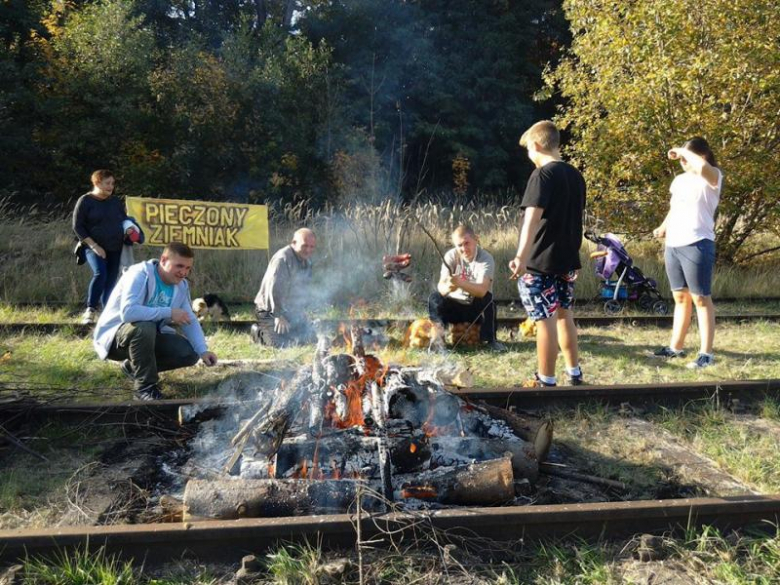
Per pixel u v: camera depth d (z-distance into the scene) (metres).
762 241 14.75
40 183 20.88
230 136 22.73
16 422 5.04
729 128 12.18
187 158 21.47
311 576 3.09
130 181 20.83
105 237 8.62
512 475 3.87
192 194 22.12
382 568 3.24
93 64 21.00
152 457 4.61
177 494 4.08
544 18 31.69
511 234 13.20
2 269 11.10
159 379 6.25
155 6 27.62
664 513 3.54
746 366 6.96
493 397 5.50
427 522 3.42
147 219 10.12
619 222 13.29
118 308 5.73
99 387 6.05
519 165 30.25
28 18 22.02
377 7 28.69
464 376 5.86
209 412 4.98
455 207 14.28
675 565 3.30
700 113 12.37
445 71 28.59
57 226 13.40
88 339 7.77
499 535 3.48
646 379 6.59
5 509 3.84
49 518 3.75
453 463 4.18
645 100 12.48
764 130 12.52
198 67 22.30
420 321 7.71
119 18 21.55
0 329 8.07
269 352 7.37
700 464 4.59
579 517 3.49
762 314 9.63
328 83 24.44
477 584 3.16
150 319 5.61
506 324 8.92
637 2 12.71
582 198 5.71
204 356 5.82
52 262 11.55
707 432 5.10
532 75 31.27
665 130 12.52
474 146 29.27
